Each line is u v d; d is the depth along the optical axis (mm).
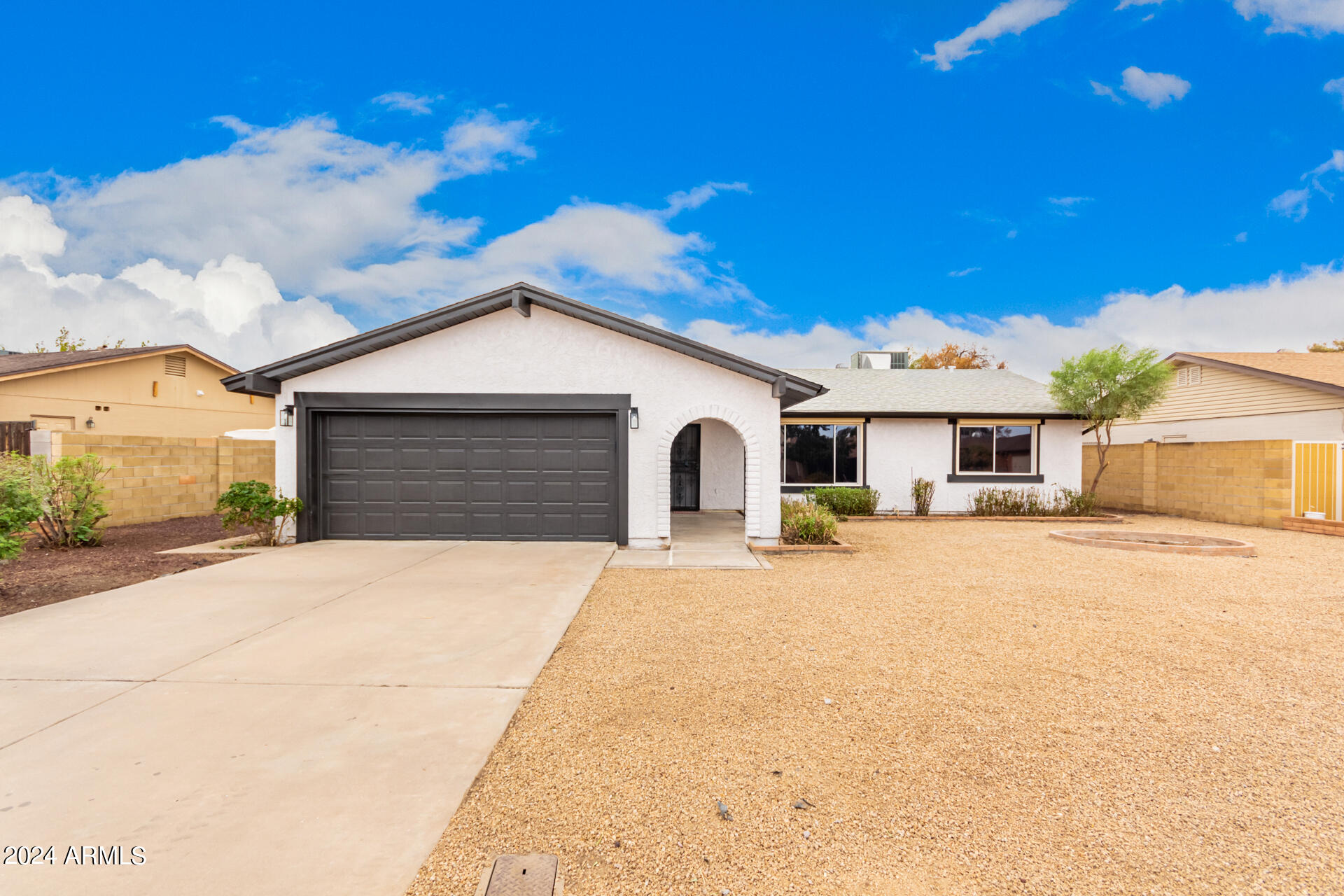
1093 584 7680
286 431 10062
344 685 4230
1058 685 4402
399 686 4219
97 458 9719
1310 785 3100
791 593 7133
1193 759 3354
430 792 2910
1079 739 3576
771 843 2596
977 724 3760
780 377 9734
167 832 2566
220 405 20859
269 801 2816
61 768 3072
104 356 16688
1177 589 7387
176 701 3908
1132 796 2984
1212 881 2385
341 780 3008
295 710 3801
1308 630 5766
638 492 9922
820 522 10469
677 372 9977
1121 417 15750
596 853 2516
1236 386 16875
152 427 18312
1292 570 8578
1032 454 15570
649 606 6508
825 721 3789
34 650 4863
